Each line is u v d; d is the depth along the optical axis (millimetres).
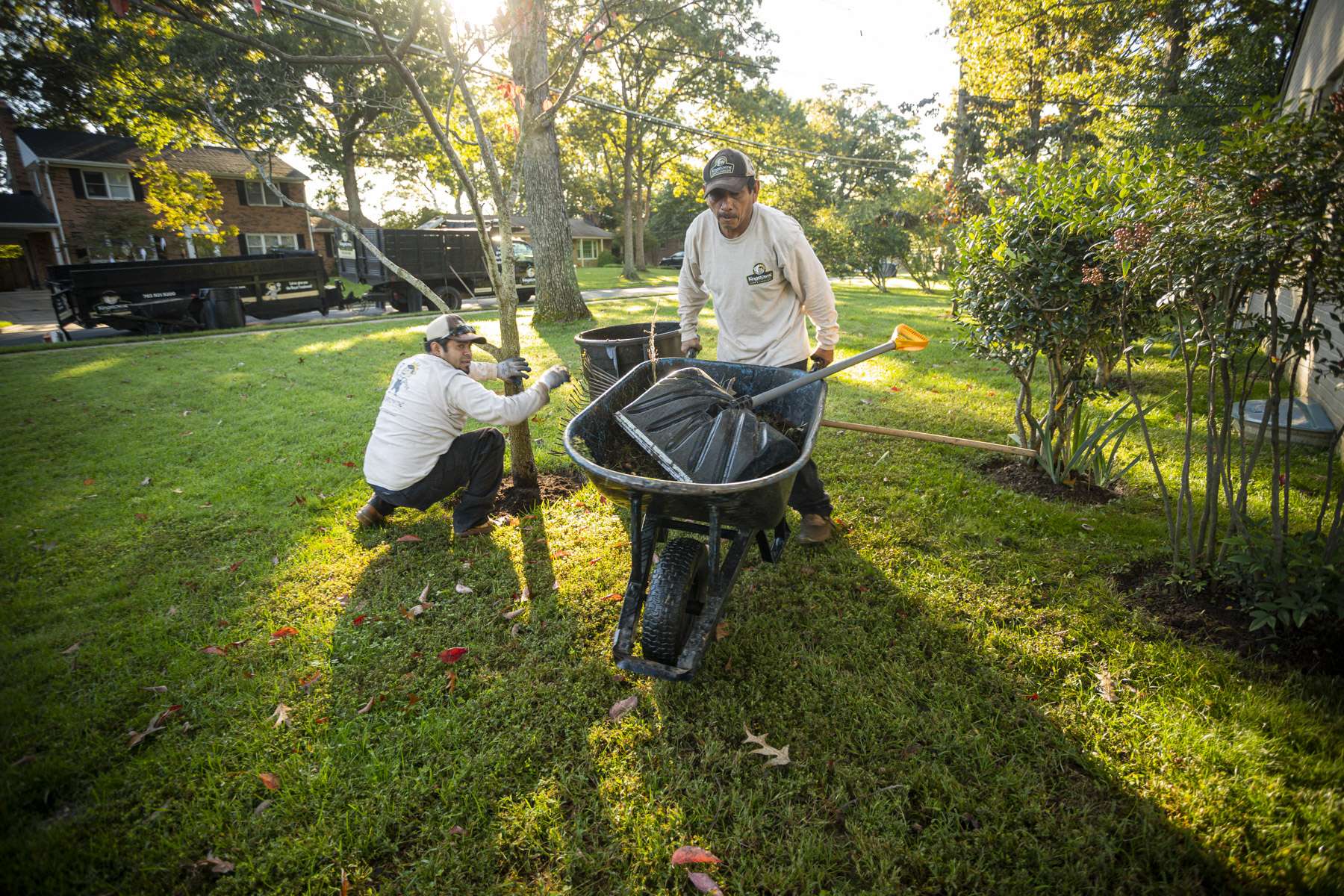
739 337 3531
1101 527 3701
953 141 21891
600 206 48875
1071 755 2174
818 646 2791
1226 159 2383
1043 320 3736
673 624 2320
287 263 15422
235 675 2707
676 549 2502
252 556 3680
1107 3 17203
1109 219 3223
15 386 7938
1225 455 2857
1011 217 3889
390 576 3420
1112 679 2512
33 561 3680
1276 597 2711
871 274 24531
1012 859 1853
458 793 2123
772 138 31594
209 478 4863
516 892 1819
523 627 2971
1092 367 5793
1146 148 3713
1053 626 2857
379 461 3705
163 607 3221
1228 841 1872
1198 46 16750
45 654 2840
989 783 2096
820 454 4996
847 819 1985
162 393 7551
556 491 4441
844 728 2338
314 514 4203
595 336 5480
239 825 2041
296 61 2938
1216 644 2676
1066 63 20188
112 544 3869
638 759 2242
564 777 2162
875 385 7301
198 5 2840
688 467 2367
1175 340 2836
